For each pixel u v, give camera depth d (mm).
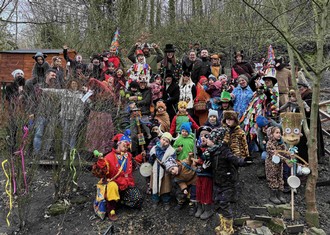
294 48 4156
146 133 5770
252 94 6043
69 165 5027
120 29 12820
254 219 4500
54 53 8750
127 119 5906
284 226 4336
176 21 14273
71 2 13172
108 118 5434
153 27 14602
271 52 6863
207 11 12789
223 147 4246
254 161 5871
